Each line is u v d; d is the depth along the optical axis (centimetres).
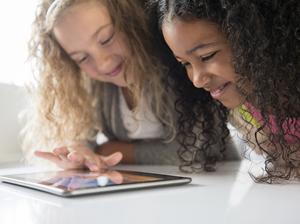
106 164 89
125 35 102
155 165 111
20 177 73
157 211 50
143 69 105
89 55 102
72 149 94
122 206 53
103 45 100
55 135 116
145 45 103
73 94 116
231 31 73
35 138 117
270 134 75
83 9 98
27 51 114
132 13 102
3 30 139
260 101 73
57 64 112
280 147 75
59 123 117
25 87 122
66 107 116
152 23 101
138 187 63
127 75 106
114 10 100
